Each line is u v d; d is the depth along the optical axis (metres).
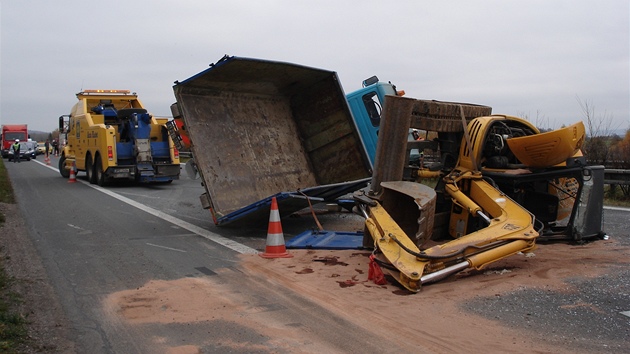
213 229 10.44
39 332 5.10
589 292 6.08
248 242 9.20
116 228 10.49
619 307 5.62
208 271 7.24
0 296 6.03
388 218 7.16
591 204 8.38
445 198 8.59
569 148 7.63
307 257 7.91
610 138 17.03
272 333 5.07
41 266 7.47
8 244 8.85
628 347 4.68
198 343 4.86
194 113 10.17
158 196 16.16
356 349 4.70
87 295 6.21
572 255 7.73
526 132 8.99
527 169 8.32
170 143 19.83
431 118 8.20
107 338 4.98
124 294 6.24
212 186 9.95
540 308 5.62
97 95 21.55
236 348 4.74
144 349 4.74
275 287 6.48
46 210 12.82
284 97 11.92
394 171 7.82
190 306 5.82
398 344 4.79
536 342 4.79
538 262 7.33
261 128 11.27
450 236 8.63
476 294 6.08
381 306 5.75
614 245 8.38
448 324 5.23
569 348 4.66
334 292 6.23
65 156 23.00
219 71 9.82
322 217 11.90
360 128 15.49
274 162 11.21
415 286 6.07
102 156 18.97
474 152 8.30
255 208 9.03
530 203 8.79
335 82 11.02
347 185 10.09
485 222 7.85
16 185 19.56
